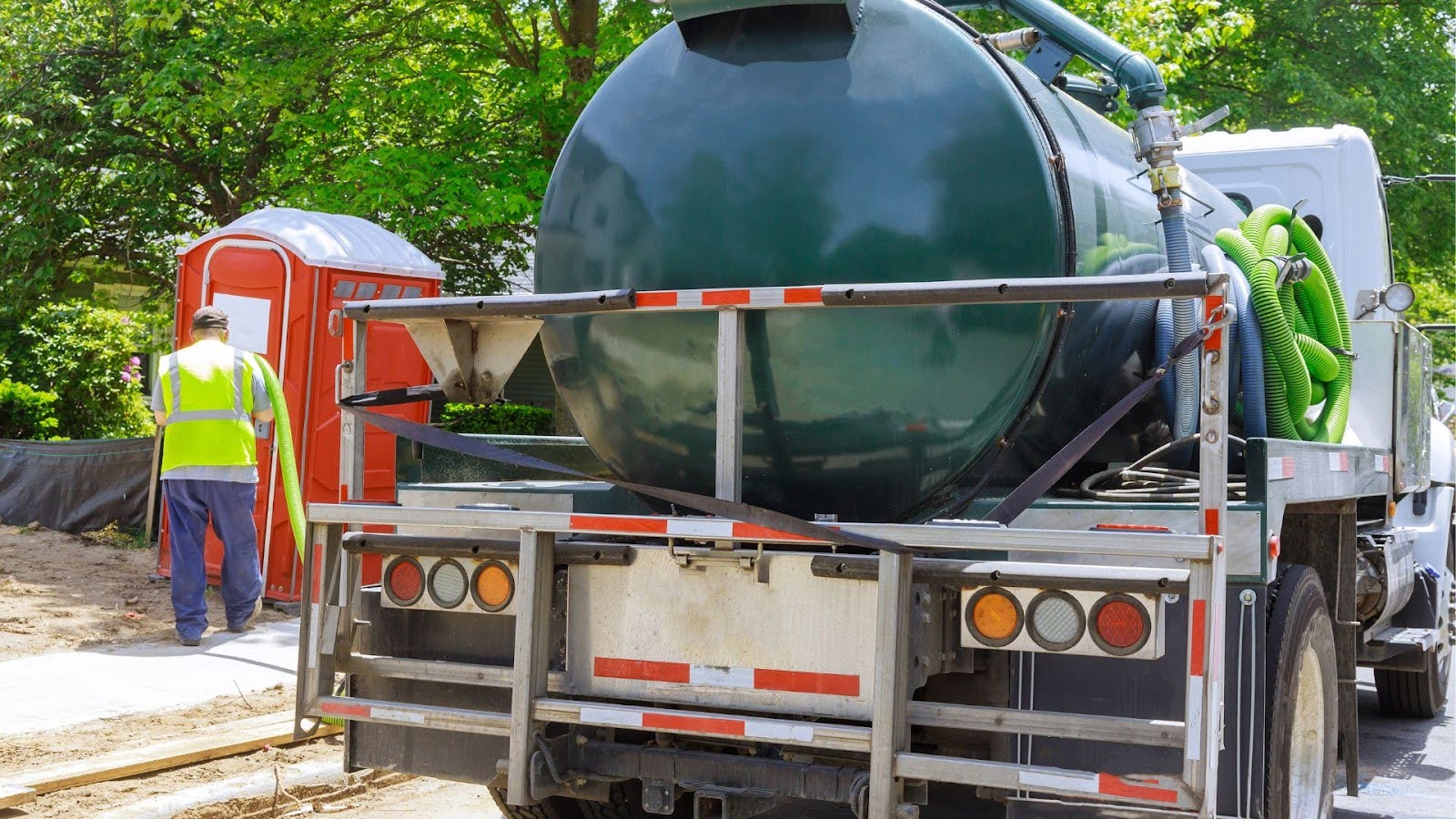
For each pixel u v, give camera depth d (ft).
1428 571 23.59
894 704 10.51
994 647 10.75
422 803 17.83
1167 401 14.69
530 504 13.82
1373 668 23.79
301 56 45.68
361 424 12.99
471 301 12.31
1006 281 10.59
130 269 61.87
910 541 10.44
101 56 58.95
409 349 29.71
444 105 44.24
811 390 11.89
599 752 12.08
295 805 17.19
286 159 51.11
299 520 26.45
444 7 46.85
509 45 47.06
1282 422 15.10
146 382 66.13
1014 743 11.58
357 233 30.35
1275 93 64.44
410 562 12.49
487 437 16.15
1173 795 9.90
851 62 12.43
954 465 12.21
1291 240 16.26
